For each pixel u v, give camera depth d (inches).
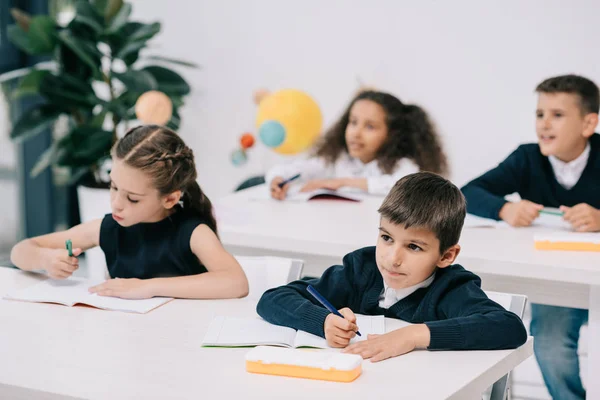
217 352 48.6
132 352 48.5
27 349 48.9
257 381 44.0
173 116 130.0
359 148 108.5
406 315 55.3
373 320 54.3
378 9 127.8
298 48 133.6
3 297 59.1
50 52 124.6
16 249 66.1
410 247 52.2
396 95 129.2
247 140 127.3
